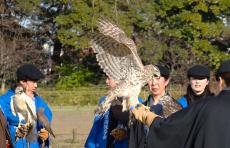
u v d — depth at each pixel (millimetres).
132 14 42719
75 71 45844
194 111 5746
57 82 44781
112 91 7203
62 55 46750
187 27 43375
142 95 13805
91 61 46125
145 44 42500
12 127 8086
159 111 7367
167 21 43875
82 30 42375
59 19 42531
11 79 41062
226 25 46406
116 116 7840
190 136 5719
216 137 5488
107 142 8047
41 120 8070
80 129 21359
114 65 7332
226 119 5523
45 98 35344
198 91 7863
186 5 43531
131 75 7195
